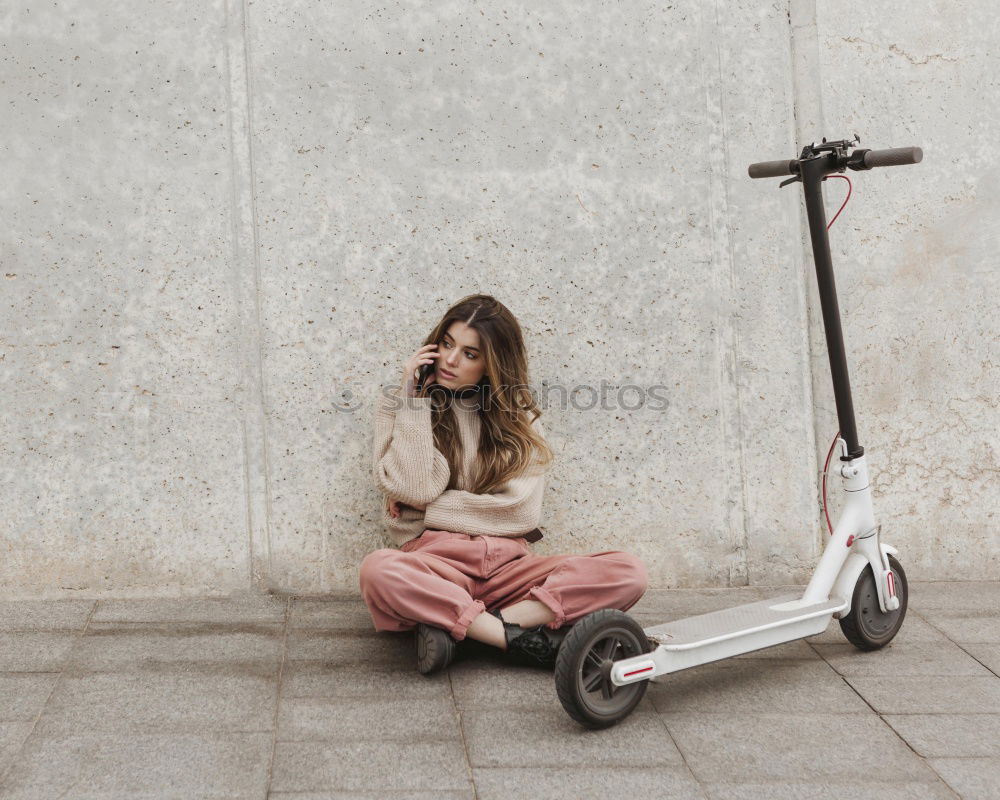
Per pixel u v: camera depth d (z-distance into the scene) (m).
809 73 3.11
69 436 2.88
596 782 1.91
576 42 3.00
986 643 2.69
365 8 2.92
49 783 1.85
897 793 1.88
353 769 1.93
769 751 2.05
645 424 3.09
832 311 2.49
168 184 2.87
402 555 2.44
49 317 2.85
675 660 2.20
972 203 3.18
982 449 3.22
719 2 3.05
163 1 2.85
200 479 2.93
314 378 2.95
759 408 3.12
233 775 1.89
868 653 2.63
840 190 3.12
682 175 3.05
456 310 2.72
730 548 3.13
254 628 2.71
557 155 3.01
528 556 2.68
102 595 2.92
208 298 2.90
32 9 2.81
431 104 2.95
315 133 2.92
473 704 2.26
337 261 2.94
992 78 3.18
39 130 2.83
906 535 3.22
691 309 3.08
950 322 3.19
